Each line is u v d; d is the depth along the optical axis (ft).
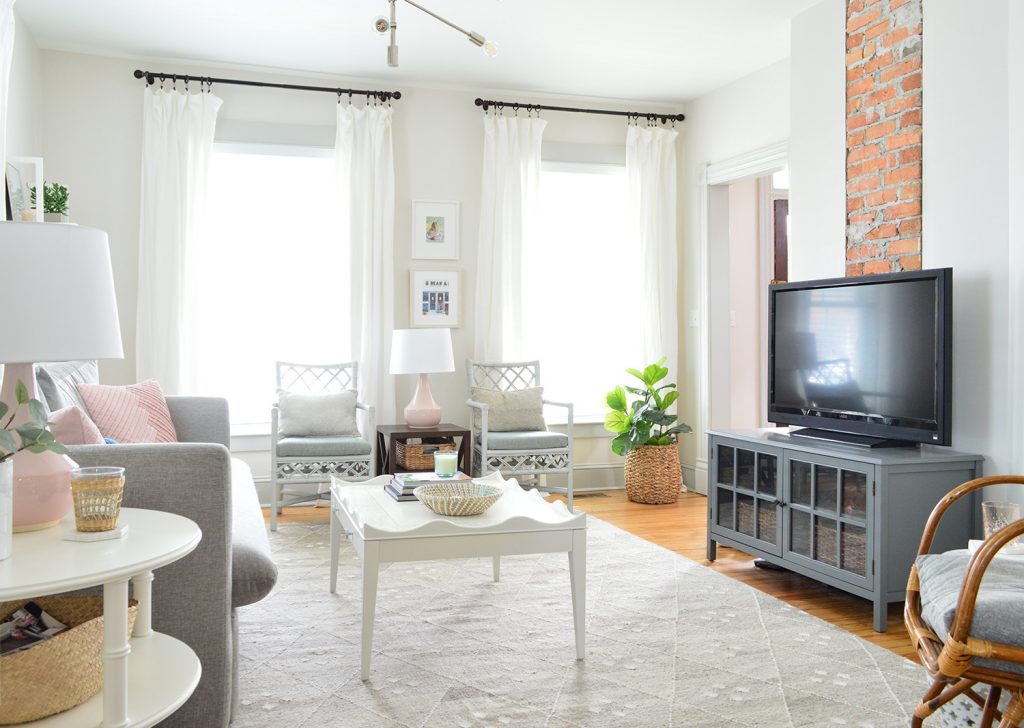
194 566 6.32
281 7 13.60
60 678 4.75
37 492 5.33
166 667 5.31
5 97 11.02
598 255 19.56
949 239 10.93
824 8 13.17
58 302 5.13
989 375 10.37
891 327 10.78
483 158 17.99
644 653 8.83
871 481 9.85
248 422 17.29
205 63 16.40
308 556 12.89
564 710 7.39
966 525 10.19
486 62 16.37
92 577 4.43
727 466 12.63
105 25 14.47
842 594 11.31
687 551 13.55
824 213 13.14
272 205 17.38
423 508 9.37
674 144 19.22
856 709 7.47
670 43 15.30
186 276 16.05
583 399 19.51
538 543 8.41
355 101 17.35
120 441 9.80
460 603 10.54
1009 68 10.03
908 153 11.54
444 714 7.29
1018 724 5.01
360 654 8.68
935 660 5.16
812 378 12.18
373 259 17.07
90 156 15.85
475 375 17.75
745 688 7.93
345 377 17.40
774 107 16.39
